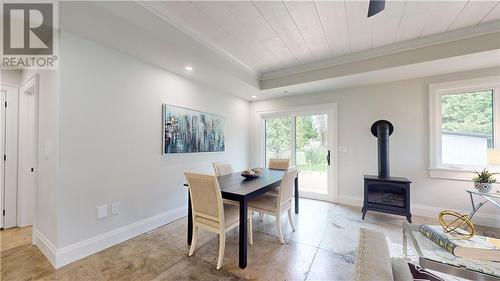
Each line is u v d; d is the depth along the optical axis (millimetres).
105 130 2332
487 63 2684
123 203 2498
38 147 2316
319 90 4055
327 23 2301
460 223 2850
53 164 2035
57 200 1969
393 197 3105
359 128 3791
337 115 3996
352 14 2141
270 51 2992
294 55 3123
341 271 1908
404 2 1964
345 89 3920
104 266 1967
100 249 2248
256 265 1998
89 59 2195
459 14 2129
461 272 1298
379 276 794
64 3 1604
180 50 2441
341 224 2961
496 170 2836
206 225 2068
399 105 3439
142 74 2727
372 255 987
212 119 3957
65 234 2006
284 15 2152
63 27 1951
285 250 2270
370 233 1257
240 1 1928
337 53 3059
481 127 2979
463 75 2988
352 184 3867
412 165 3334
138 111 2680
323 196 4152
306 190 4398
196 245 2369
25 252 2193
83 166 2143
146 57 2631
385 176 3254
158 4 1935
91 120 2209
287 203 2684
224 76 3297
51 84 2086
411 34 2529
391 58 2855
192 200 2150
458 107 3107
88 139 2184
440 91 3168
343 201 3939
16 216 2869
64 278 1792
